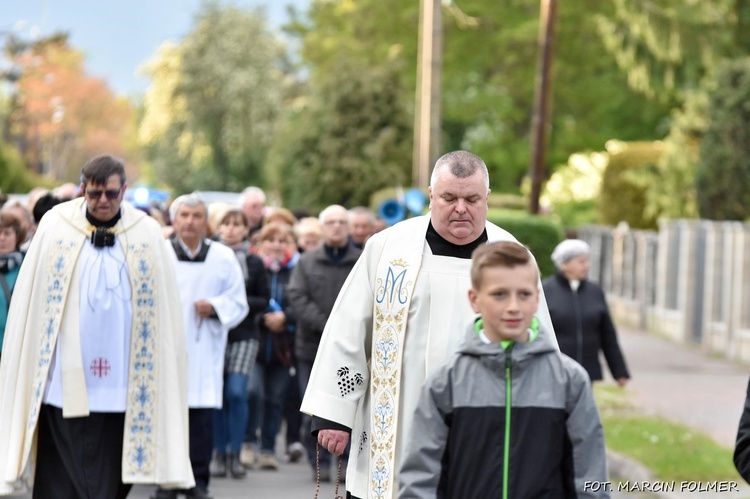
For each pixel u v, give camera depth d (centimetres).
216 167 8806
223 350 1390
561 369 678
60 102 8806
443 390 680
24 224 1473
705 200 3734
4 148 4969
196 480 1342
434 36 2680
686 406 2041
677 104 5584
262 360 1623
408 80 5434
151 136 8938
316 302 1548
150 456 1073
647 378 2452
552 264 2289
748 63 3728
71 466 1048
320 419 829
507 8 5488
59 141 10044
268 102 8356
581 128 5678
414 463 682
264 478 1545
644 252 3794
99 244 1064
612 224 4722
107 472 1066
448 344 812
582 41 5466
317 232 1800
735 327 2861
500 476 670
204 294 1387
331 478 1534
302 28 7038
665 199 3938
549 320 789
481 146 5625
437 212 820
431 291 820
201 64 8519
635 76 4569
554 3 2775
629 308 3950
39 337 1051
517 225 2289
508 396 673
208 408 1367
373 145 4578
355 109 4634
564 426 678
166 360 1081
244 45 8475
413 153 4653
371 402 826
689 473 1434
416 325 818
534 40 5344
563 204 6172
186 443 1091
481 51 5512
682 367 2672
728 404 2077
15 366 1051
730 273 2895
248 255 1530
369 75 4647
